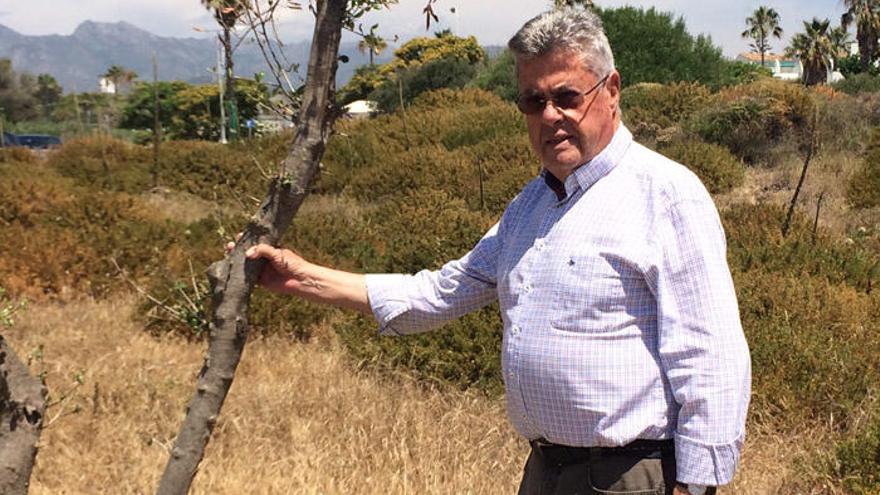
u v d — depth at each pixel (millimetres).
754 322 5996
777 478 4363
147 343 6445
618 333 2092
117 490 3963
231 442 4469
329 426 4766
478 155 15617
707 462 2020
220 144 20906
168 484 1963
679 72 28281
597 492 2156
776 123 16531
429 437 4652
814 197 13461
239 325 1993
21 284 7867
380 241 9922
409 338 6035
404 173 15109
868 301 6727
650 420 2098
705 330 2027
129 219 10562
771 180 14836
